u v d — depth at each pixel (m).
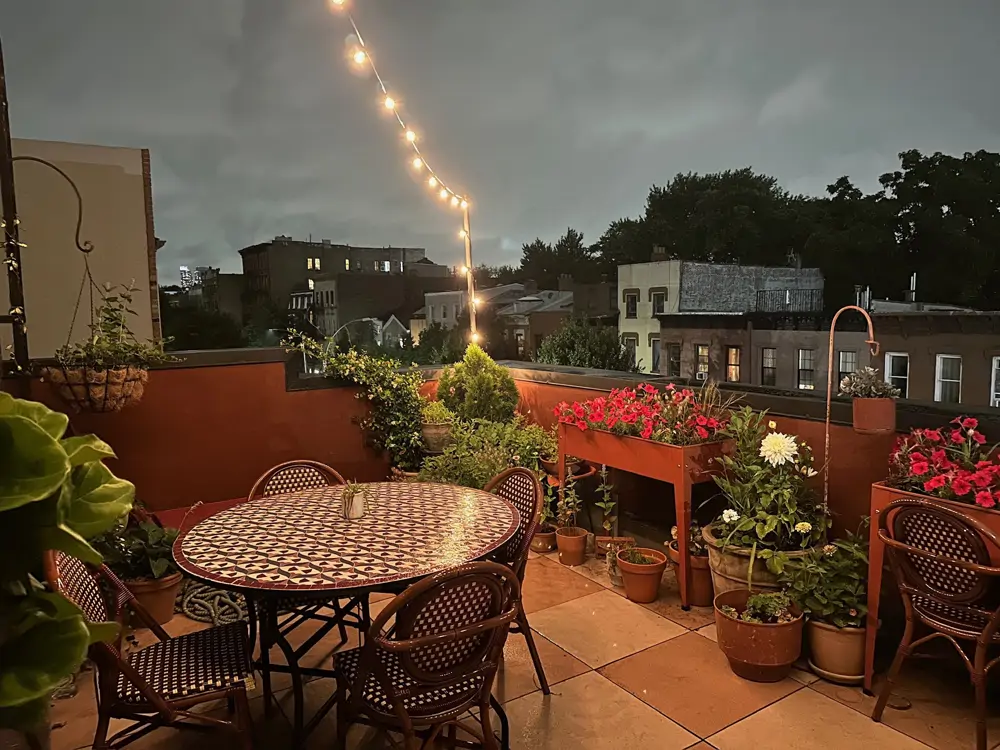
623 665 2.91
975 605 2.33
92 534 0.62
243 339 8.99
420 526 2.49
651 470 3.50
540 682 2.70
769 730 2.46
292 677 2.63
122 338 3.57
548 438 4.77
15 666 0.54
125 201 4.90
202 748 2.42
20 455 0.54
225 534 2.40
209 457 4.39
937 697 2.64
